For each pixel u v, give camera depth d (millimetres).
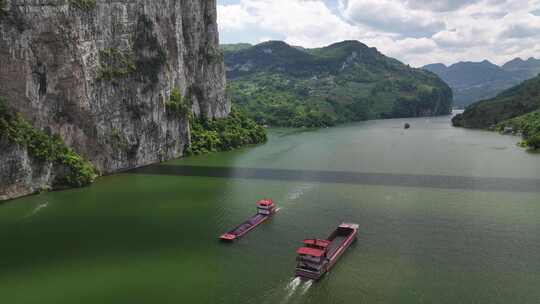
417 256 67188
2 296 56875
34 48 103750
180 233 77812
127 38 130750
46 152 103062
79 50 113938
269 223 82875
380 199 97812
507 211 87938
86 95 116812
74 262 66250
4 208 91062
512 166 135000
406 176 121438
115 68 126938
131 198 99812
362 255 67688
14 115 99250
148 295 56781
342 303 54125
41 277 61719
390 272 62062
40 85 105625
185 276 61688
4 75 98250
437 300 54625
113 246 72000
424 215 86250
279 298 55562
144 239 75000
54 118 109875
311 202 96375
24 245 72562
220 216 87375
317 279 59594
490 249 69500
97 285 59438
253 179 119312
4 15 97500
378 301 54531
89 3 117375
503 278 60062
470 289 57188
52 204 94500
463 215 85812
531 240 72812
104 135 124375
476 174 123062
